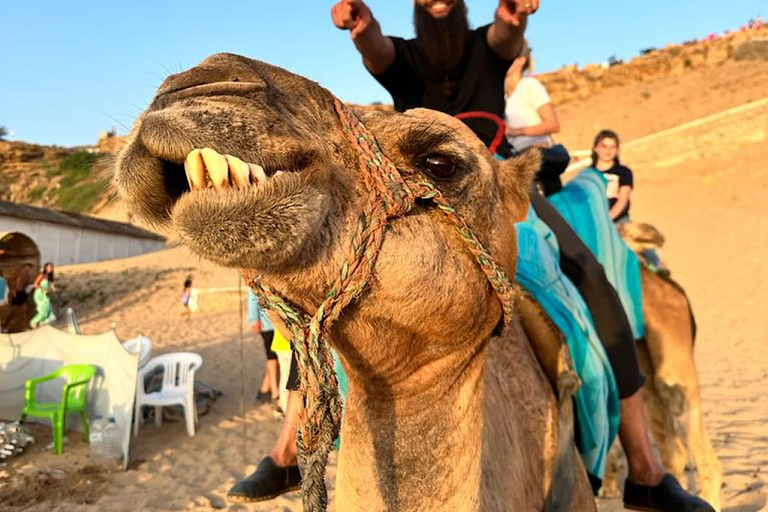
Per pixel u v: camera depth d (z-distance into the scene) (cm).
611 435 324
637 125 4541
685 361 476
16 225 2845
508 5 332
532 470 263
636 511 365
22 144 6019
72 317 1112
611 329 334
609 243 424
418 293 194
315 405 178
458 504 207
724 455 738
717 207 2884
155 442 892
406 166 207
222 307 2155
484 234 229
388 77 372
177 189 174
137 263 2852
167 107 165
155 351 1528
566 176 2902
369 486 206
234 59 179
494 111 361
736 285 1905
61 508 700
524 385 273
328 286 186
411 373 208
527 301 293
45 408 884
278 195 164
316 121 189
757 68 4831
